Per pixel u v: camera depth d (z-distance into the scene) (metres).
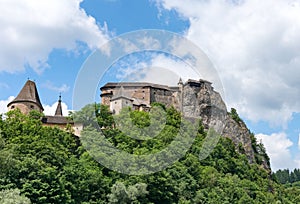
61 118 102.31
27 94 112.12
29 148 65.56
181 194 71.88
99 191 62.97
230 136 149.12
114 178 66.19
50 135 80.88
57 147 74.06
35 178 56.44
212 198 78.75
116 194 60.31
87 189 62.34
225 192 86.81
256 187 105.25
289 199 139.25
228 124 151.62
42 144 66.94
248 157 150.00
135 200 61.09
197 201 74.12
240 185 99.69
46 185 56.09
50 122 100.06
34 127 80.44
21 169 56.12
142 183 62.69
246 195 90.25
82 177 63.88
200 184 83.62
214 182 87.44
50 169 58.22
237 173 114.00
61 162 65.69
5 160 54.78
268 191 124.56
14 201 42.88
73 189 60.78
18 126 78.81
